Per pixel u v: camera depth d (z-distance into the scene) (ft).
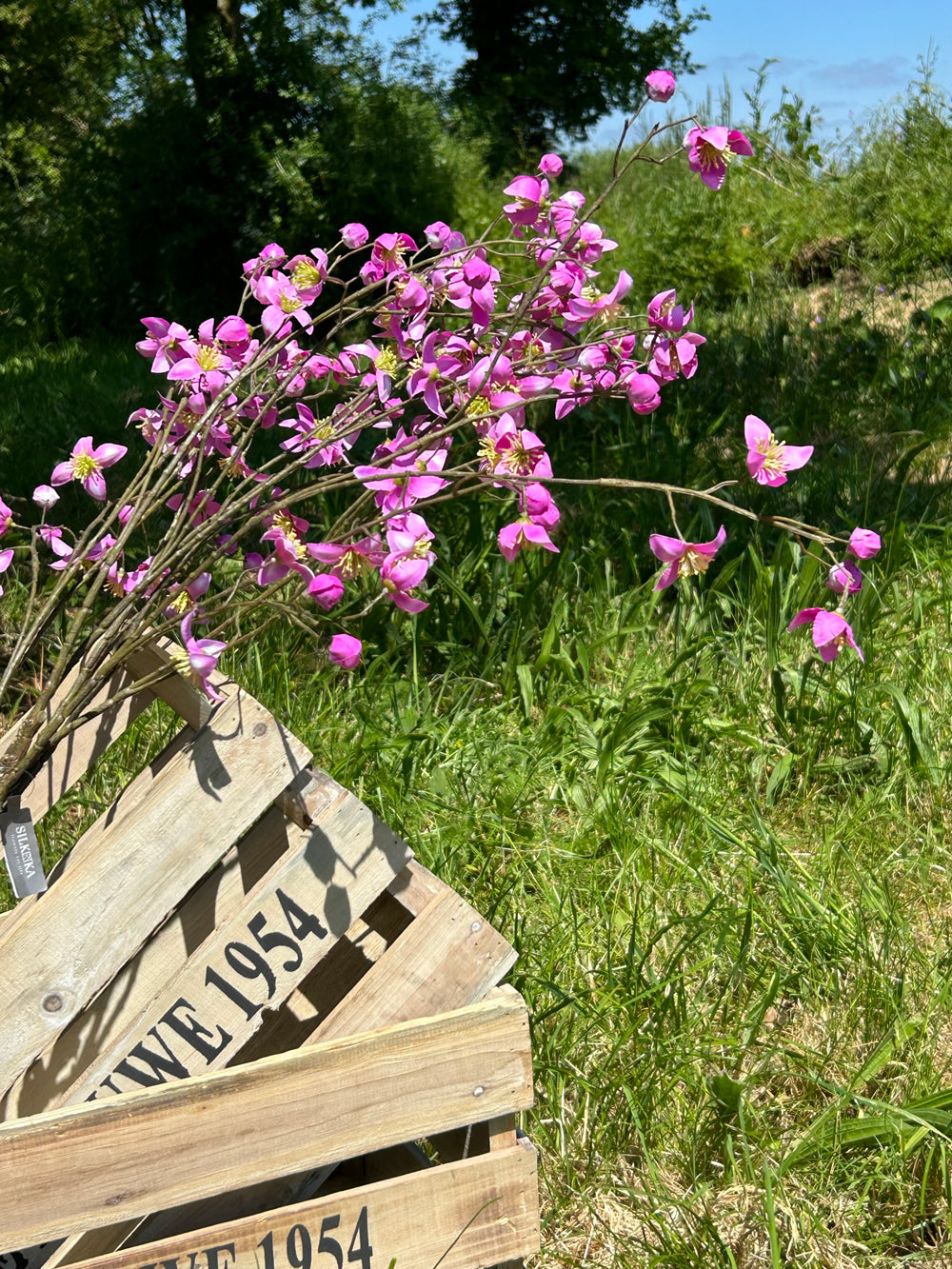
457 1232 5.19
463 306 5.94
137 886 5.00
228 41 38.91
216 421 5.98
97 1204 4.65
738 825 9.70
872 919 8.53
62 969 4.95
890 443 18.99
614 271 33.86
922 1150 6.66
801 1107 7.11
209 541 5.94
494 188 45.27
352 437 6.09
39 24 48.75
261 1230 4.93
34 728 5.16
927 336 23.32
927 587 13.15
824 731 10.66
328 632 12.05
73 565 5.65
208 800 5.03
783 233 33.09
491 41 60.13
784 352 23.44
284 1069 4.82
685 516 15.03
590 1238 6.36
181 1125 4.71
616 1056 7.14
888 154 34.58
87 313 39.34
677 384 20.80
